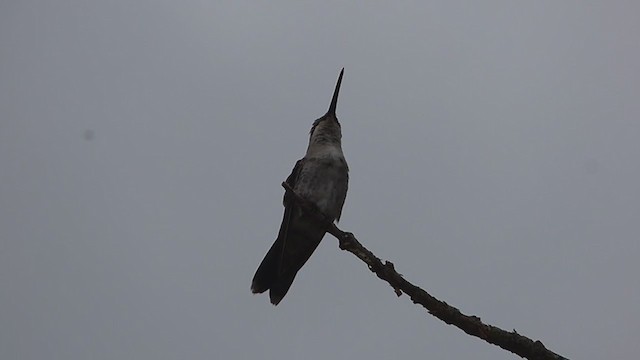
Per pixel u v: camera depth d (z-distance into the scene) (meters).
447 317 7.60
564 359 7.21
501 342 7.37
